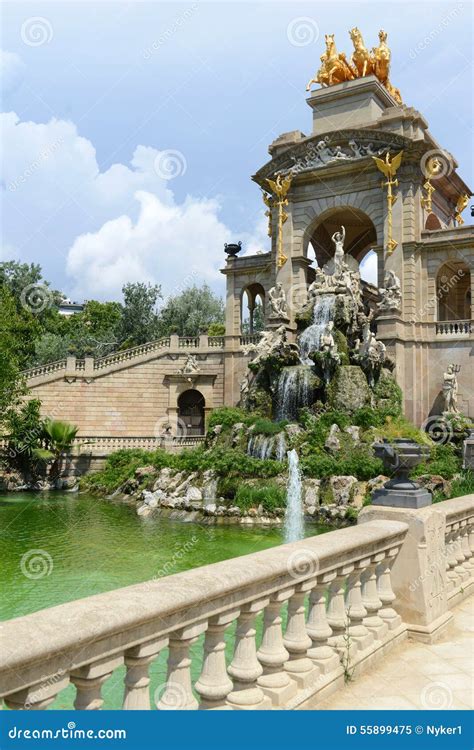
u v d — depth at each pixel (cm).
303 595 667
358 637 764
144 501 3481
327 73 5056
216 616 541
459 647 834
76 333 8144
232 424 3922
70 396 4975
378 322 4266
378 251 4450
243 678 573
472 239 4166
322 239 5503
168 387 5103
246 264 5184
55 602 1766
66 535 2719
